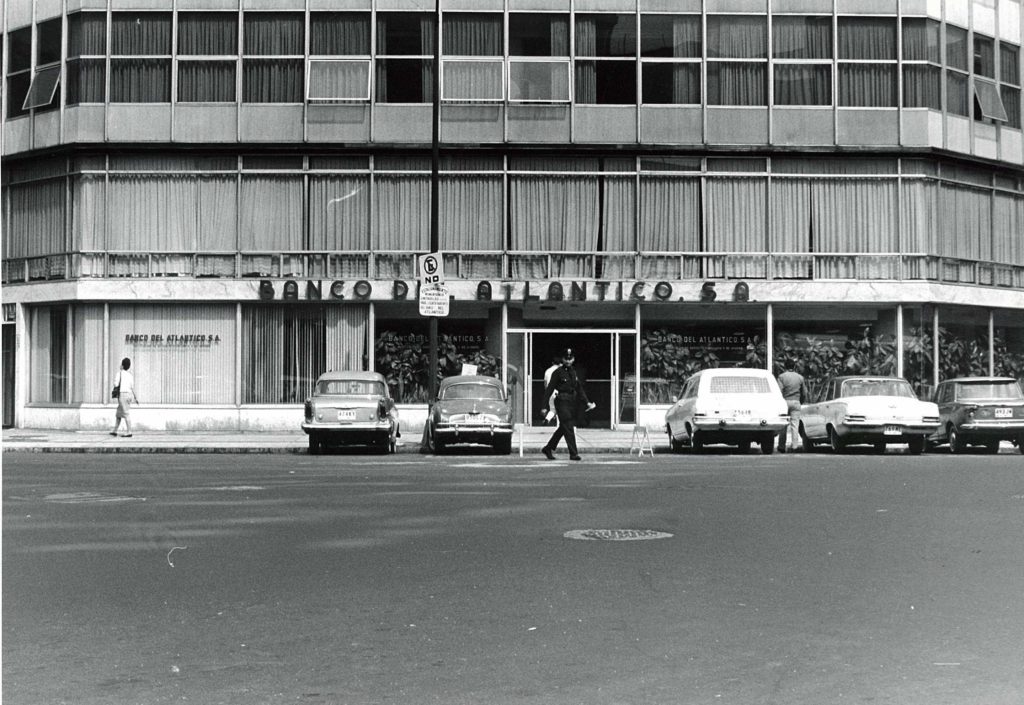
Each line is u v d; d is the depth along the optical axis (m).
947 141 34.12
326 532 11.28
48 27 33.88
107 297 32.66
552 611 7.57
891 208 33.53
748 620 7.30
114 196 32.94
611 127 33.16
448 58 33.06
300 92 33.00
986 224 35.19
